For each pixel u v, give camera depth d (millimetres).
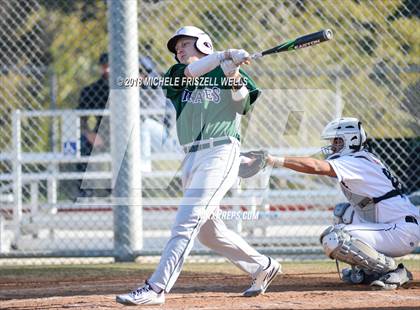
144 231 27281
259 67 25062
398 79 23906
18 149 25391
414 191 24469
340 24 25234
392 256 16500
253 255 14945
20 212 25547
